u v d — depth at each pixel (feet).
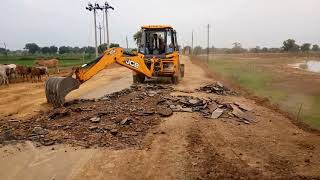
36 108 44.68
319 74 126.00
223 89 61.26
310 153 28.68
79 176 23.80
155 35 68.59
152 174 24.03
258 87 82.28
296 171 24.80
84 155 27.50
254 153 28.40
